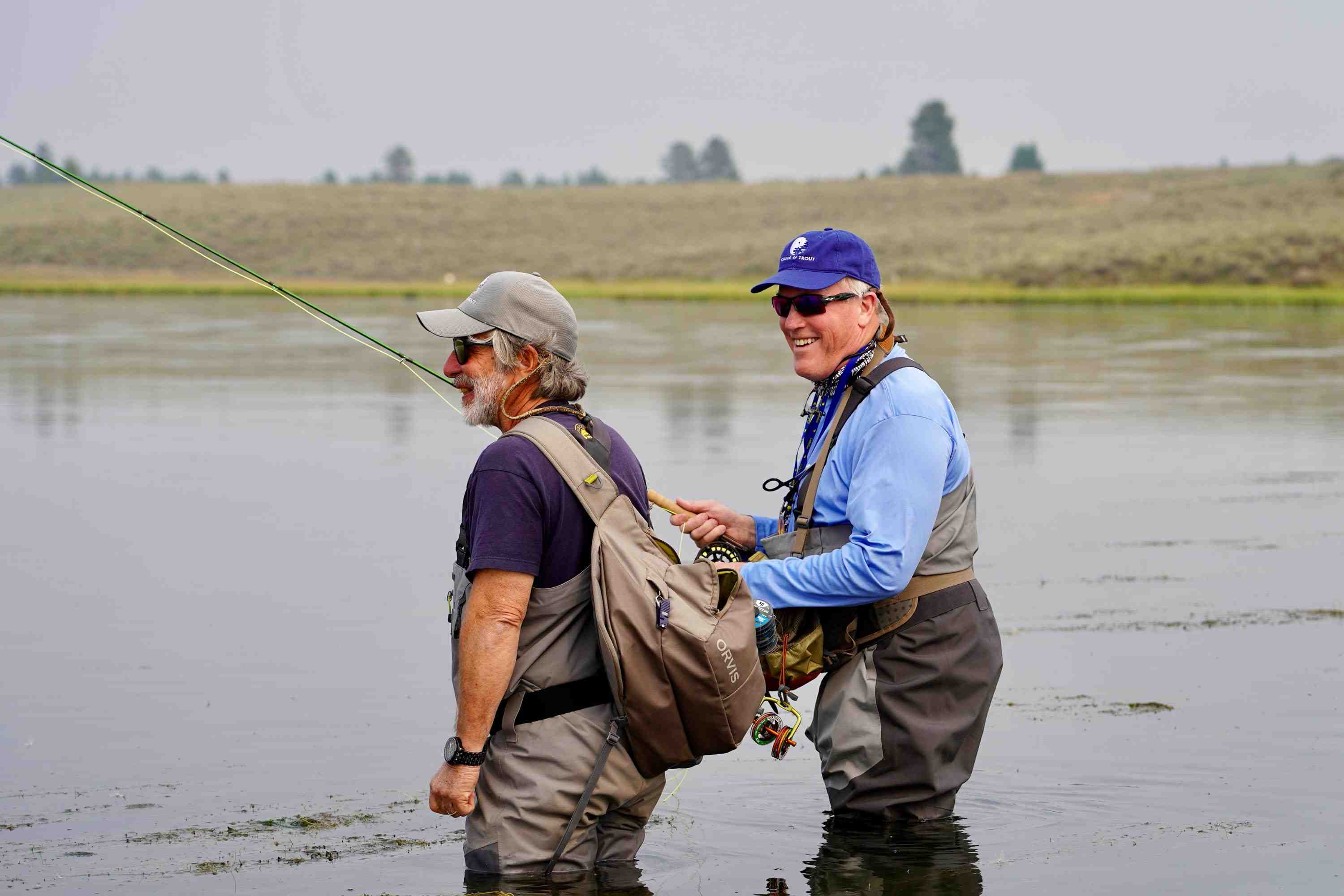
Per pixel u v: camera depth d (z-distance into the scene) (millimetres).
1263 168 153750
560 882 4805
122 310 65562
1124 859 5316
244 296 85188
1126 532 12961
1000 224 127500
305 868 5242
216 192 162375
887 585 5387
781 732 5555
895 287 91562
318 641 9109
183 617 9711
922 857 5344
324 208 148750
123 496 14969
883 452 5465
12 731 7145
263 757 6734
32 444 19359
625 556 4711
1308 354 38031
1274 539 12594
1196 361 35906
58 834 5648
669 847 5465
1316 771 6418
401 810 5969
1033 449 19188
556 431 4773
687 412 23344
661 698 4695
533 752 4797
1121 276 92938
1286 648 8766
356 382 30094
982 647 5660
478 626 4645
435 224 143250
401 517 13789
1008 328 51438
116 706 7590
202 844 5492
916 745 5582
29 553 11984
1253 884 5062
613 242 136250
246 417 22891
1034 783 6262
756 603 5094
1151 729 7086
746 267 117938
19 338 44500
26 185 184375
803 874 5156
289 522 13477
